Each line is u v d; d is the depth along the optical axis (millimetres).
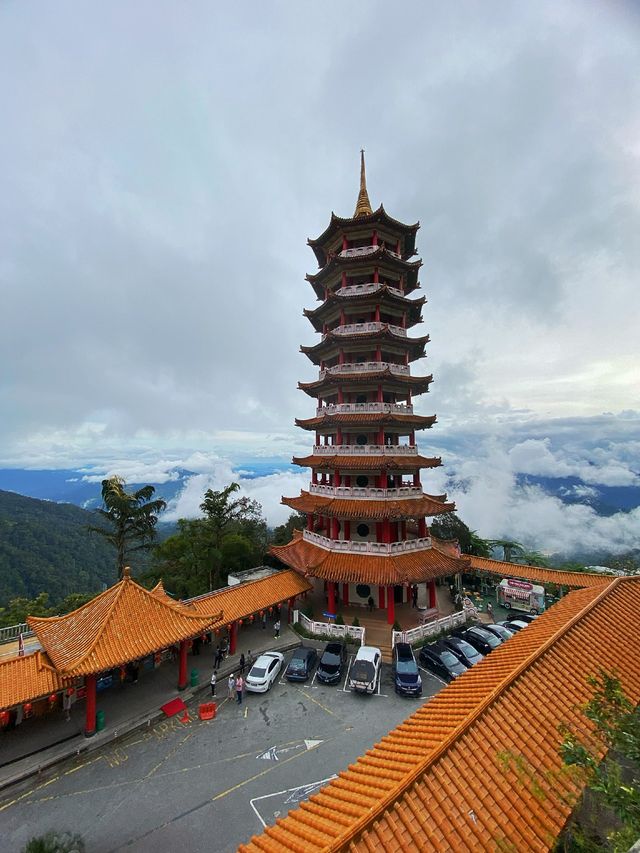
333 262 41875
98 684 27797
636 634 19734
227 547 52250
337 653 30672
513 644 19609
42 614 49812
